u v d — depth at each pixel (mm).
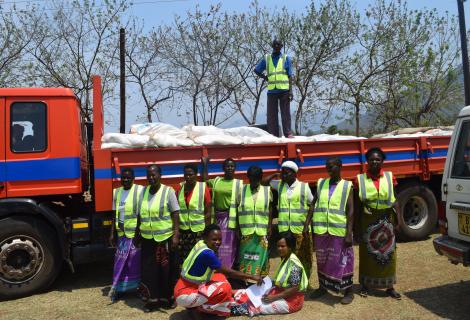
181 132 6270
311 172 6785
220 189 5508
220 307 4613
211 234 4641
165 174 5930
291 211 5285
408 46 20234
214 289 4535
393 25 20484
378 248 5113
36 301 5387
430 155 7824
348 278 5035
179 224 5289
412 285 5582
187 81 20453
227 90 20609
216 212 5551
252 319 4641
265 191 5281
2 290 5355
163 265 5016
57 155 5566
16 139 5449
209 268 4551
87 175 6410
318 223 5137
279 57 8625
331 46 20156
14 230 5379
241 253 5277
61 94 5621
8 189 5402
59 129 5586
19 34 19016
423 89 21500
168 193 5078
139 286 5176
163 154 5922
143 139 5785
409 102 21484
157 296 4984
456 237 4820
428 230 7941
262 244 5211
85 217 5816
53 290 5809
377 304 4977
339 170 5137
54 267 5598
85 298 5480
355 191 5316
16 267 5457
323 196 5133
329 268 5078
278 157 6547
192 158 6062
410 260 6691
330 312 4773
